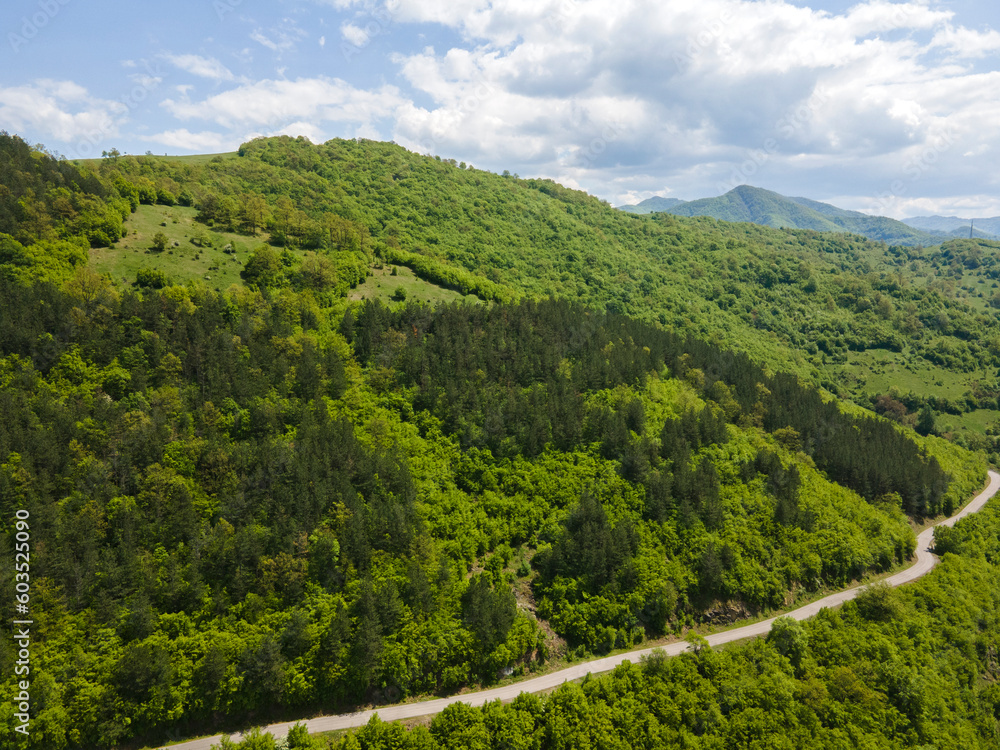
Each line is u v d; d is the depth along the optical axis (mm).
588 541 118562
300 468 111500
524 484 131375
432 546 112188
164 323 132500
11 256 137500
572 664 107375
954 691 117000
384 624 97688
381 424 131500
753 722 96688
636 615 115375
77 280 136250
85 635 86812
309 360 138625
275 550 101000
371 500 114062
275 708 91000
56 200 157625
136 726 83625
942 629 130125
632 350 188875
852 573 144625
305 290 166000
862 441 191125
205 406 118812
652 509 131500
